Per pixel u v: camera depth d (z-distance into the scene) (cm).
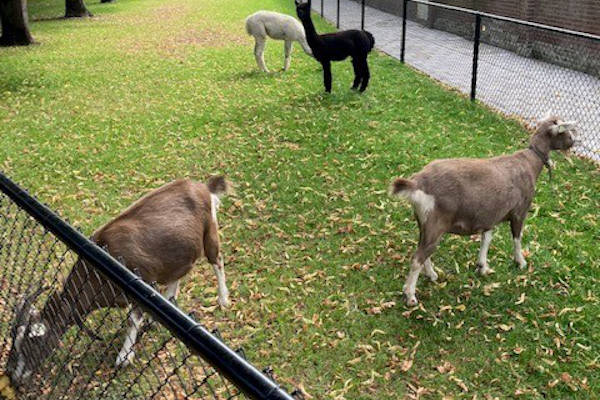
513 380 429
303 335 486
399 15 2311
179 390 397
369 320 502
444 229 490
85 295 367
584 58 1285
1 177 290
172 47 1791
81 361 385
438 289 538
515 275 553
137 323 399
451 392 420
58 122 1089
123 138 987
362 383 430
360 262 591
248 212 708
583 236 612
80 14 2641
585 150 841
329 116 1034
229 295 543
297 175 802
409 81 1245
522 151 541
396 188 472
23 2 1902
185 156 897
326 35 1120
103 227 425
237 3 2869
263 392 148
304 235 646
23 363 338
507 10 1547
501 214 509
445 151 850
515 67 1362
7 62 1631
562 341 464
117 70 1499
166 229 436
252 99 1175
